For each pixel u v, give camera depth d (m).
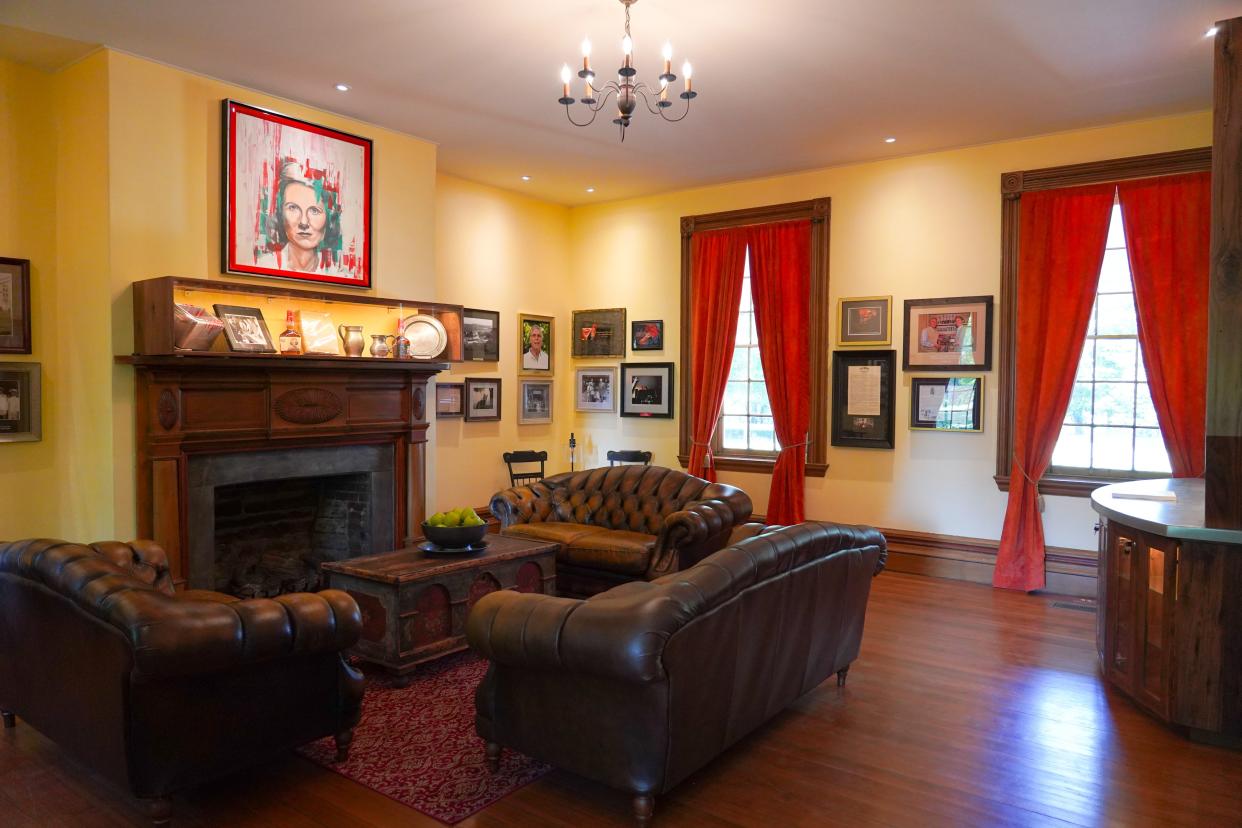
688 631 2.60
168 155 4.78
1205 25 4.14
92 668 2.65
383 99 5.36
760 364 7.38
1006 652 4.55
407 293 6.11
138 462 4.64
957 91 5.09
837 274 6.83
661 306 7.87
